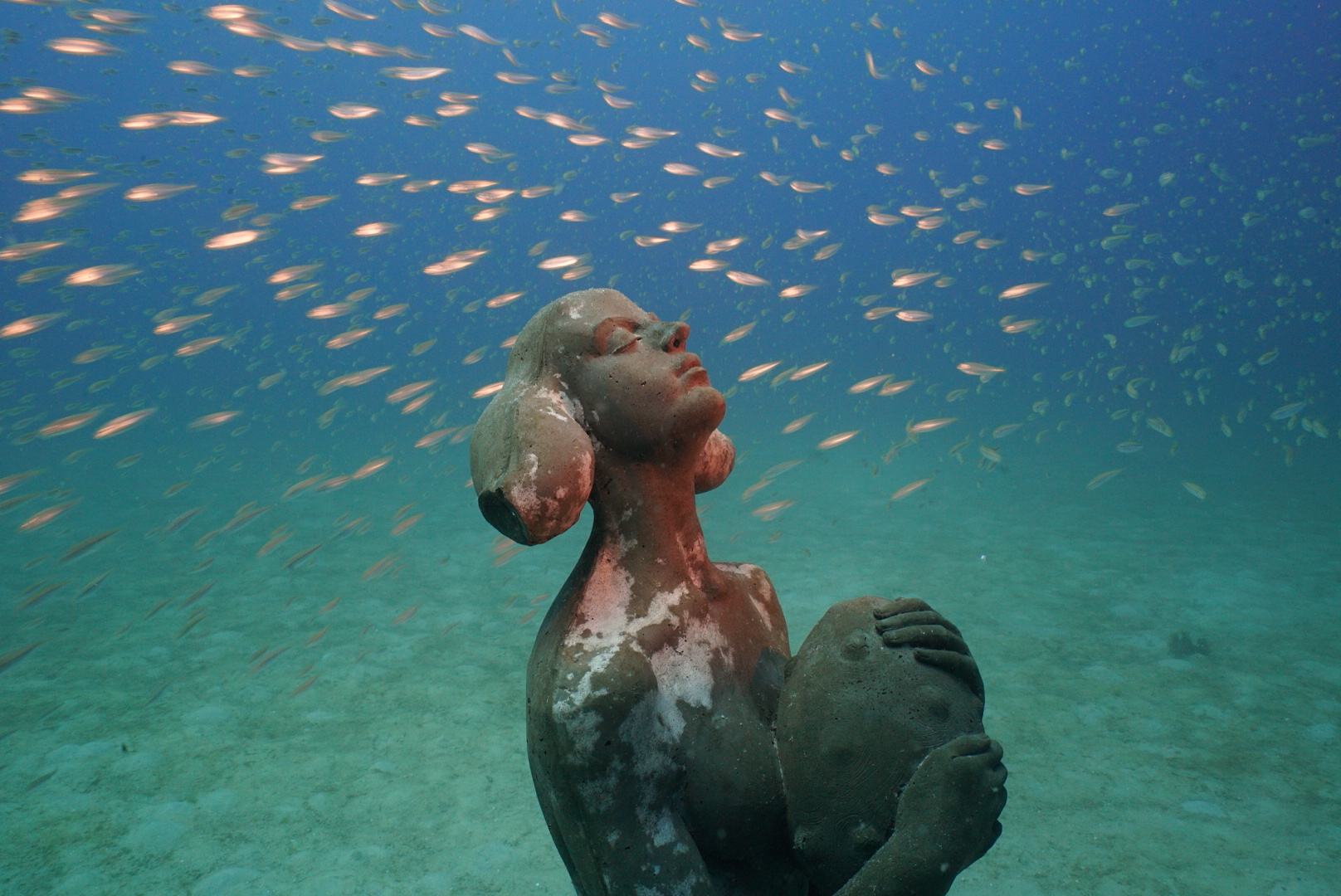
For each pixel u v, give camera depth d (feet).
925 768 3.93
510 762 15.71
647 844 4.33
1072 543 29.55
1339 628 21.07
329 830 13.57
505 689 18.79
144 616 23.30
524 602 24.52
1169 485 39.58
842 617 4.65
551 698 4.39
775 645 5.37
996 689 18.33
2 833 13.43
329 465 39.58
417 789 14.76
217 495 39.91
